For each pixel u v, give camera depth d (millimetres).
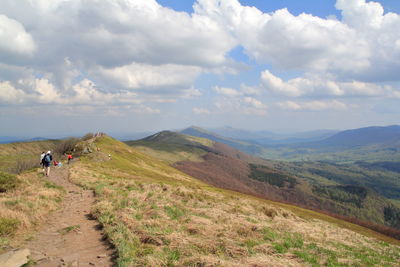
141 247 10859
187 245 11180
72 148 78562
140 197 21812
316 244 15555
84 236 12375
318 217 78125
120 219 14188
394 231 109500
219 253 10844
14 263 8445
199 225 15195
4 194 19000
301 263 11078
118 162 72562
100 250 10648
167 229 13195
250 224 17172
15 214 13188
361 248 18484
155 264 9062
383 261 14812
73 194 23594
